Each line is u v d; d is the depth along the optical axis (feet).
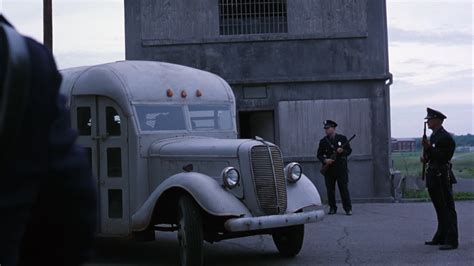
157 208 27.66
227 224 25.35
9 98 4.93
